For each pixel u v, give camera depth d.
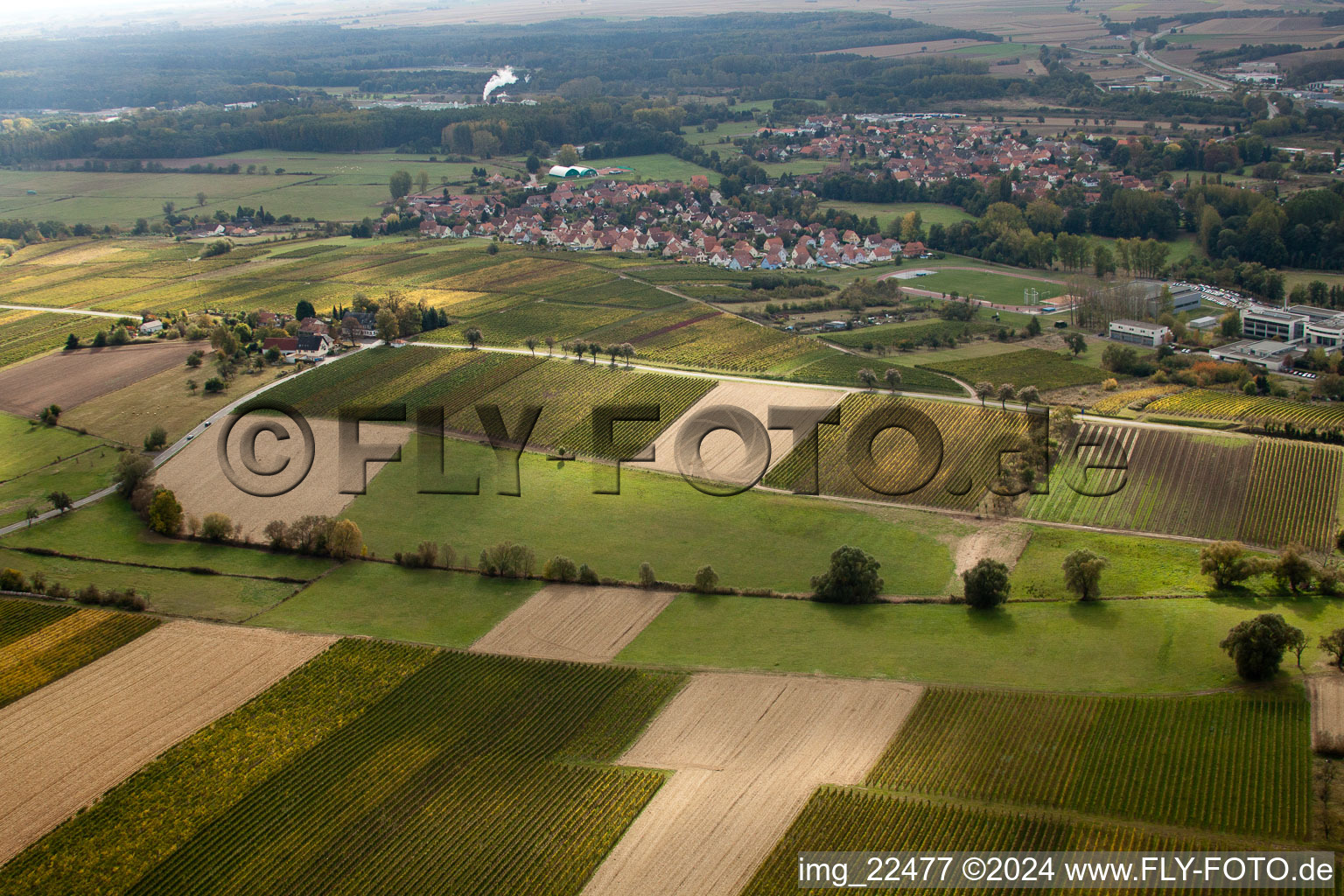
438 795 104.81
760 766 106.88
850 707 115.38
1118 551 149.12
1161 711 111.44
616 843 97.69
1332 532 149.75
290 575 149.50
